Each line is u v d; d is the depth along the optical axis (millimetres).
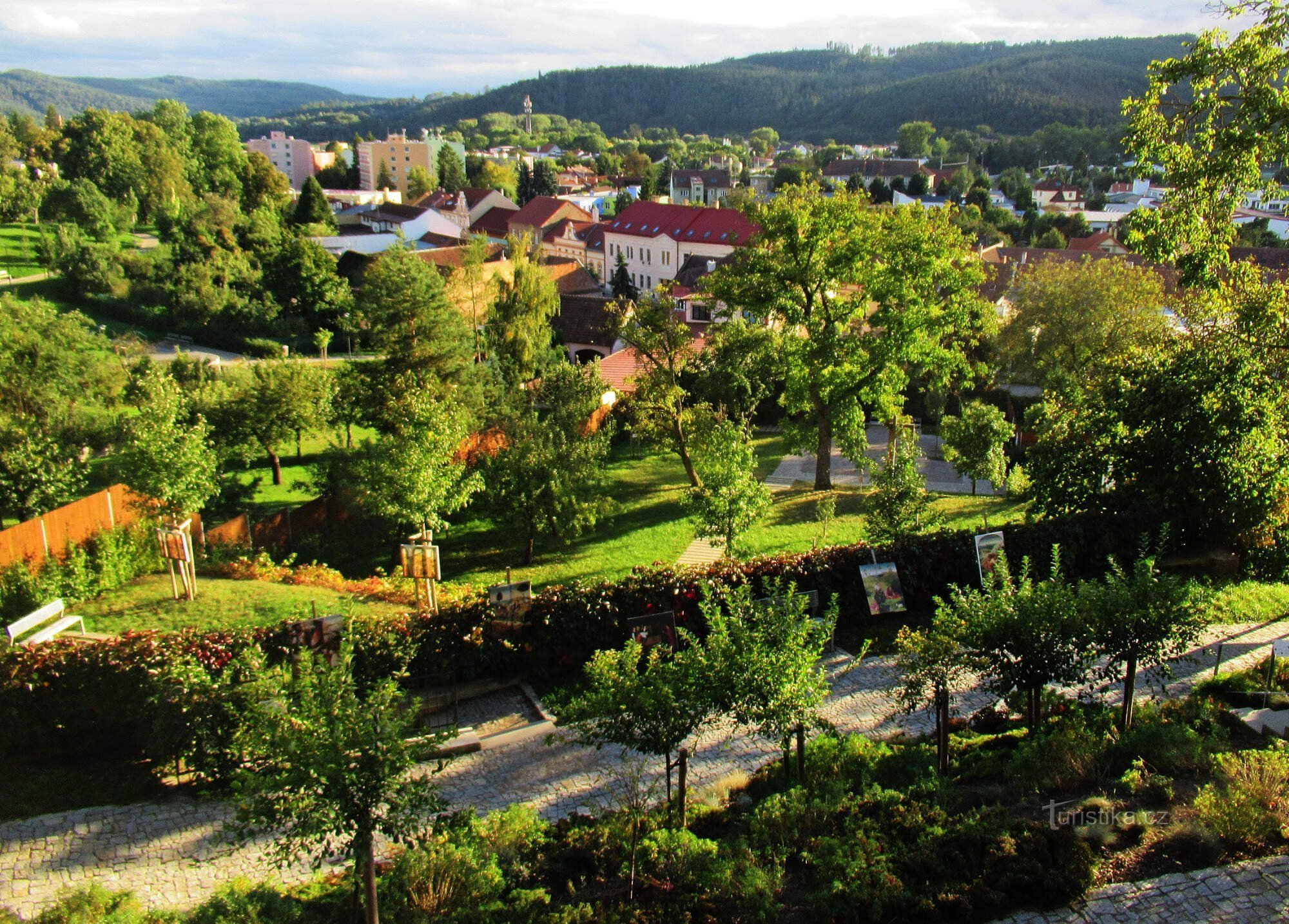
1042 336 48750
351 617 13125
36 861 14062
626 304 66812
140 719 16594
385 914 11922
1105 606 14516
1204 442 23734
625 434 49844
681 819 13727
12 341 39719
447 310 41938
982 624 14461
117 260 93625
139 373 43969
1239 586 23359
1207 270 22734
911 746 15586
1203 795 12180
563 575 30000
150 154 142375
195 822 15203
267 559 26781
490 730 18219
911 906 10891
